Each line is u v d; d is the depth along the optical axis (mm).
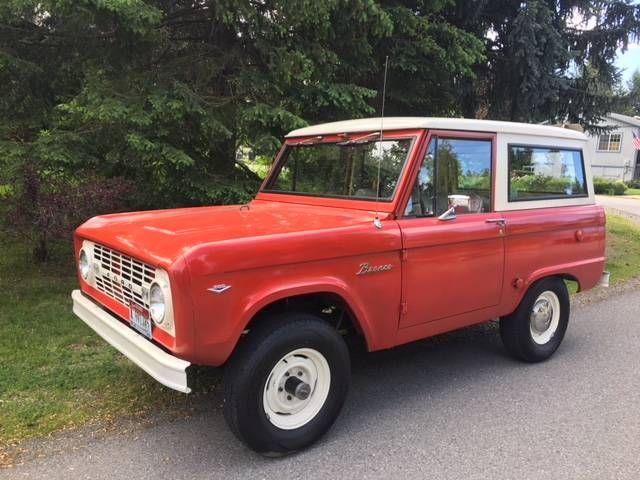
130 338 3178
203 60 6836
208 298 2873
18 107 6809
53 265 7477
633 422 3859
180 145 6645
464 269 4074
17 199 6348
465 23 9289
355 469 3242
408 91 8469
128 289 3361
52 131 6316
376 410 3992
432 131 3863
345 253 3367
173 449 3400
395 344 3801
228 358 3189
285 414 3367
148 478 3109
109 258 3562
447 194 4004
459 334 5723
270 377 3244
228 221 3676
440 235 3861
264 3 6641
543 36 9273
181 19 7062
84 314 3797
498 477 3184
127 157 6398
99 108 5672
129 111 5785
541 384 4496
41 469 3139
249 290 3016
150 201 7402
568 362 5016
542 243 4652
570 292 7570
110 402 3906
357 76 7656
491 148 4289
